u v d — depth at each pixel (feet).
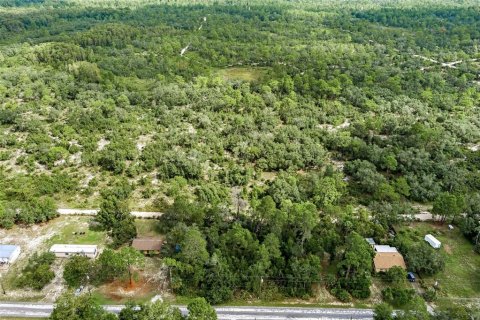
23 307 272.92
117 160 431.02
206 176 426.92
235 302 282.77
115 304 276.62
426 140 468.75
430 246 330.34
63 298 246.68
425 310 251.80
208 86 647.15
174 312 245.65
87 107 572.51
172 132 498.28
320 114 555.28
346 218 342.44
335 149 483.51
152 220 361.30
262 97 602.85
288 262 298.35
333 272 309.01
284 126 515.50
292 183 395.75
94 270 298.76
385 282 303.27
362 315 276.21
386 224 351.05
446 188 407.64
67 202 382.63
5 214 345.10
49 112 551.18
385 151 448.65
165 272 305.12
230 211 360.69
